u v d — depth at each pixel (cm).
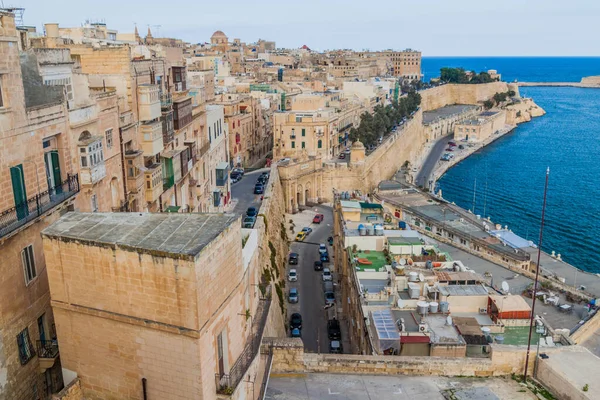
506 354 2664
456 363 2672
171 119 5256
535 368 2658
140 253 1841
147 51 5897
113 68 4341
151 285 1864
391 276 4669
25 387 2359
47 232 1988
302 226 9819
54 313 2050
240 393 2108
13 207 2305
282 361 2664
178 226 2053
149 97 4512
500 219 12444
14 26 2323
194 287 1805
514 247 8156
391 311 4003
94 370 2053
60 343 2078
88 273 1948
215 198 7412
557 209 13062
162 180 4869
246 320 2391
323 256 8075
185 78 6375
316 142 12575
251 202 8519
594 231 11525
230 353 2141
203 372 1897
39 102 2762
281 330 5094
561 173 16512
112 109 3650
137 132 4272
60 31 6950
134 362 1973
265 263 5728
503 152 19600
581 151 19712
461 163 18012
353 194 8594
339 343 5516
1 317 2208
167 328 1875
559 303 5909
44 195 2522
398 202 10269
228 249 2062
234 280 2152
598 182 15462
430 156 18600
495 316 3912
